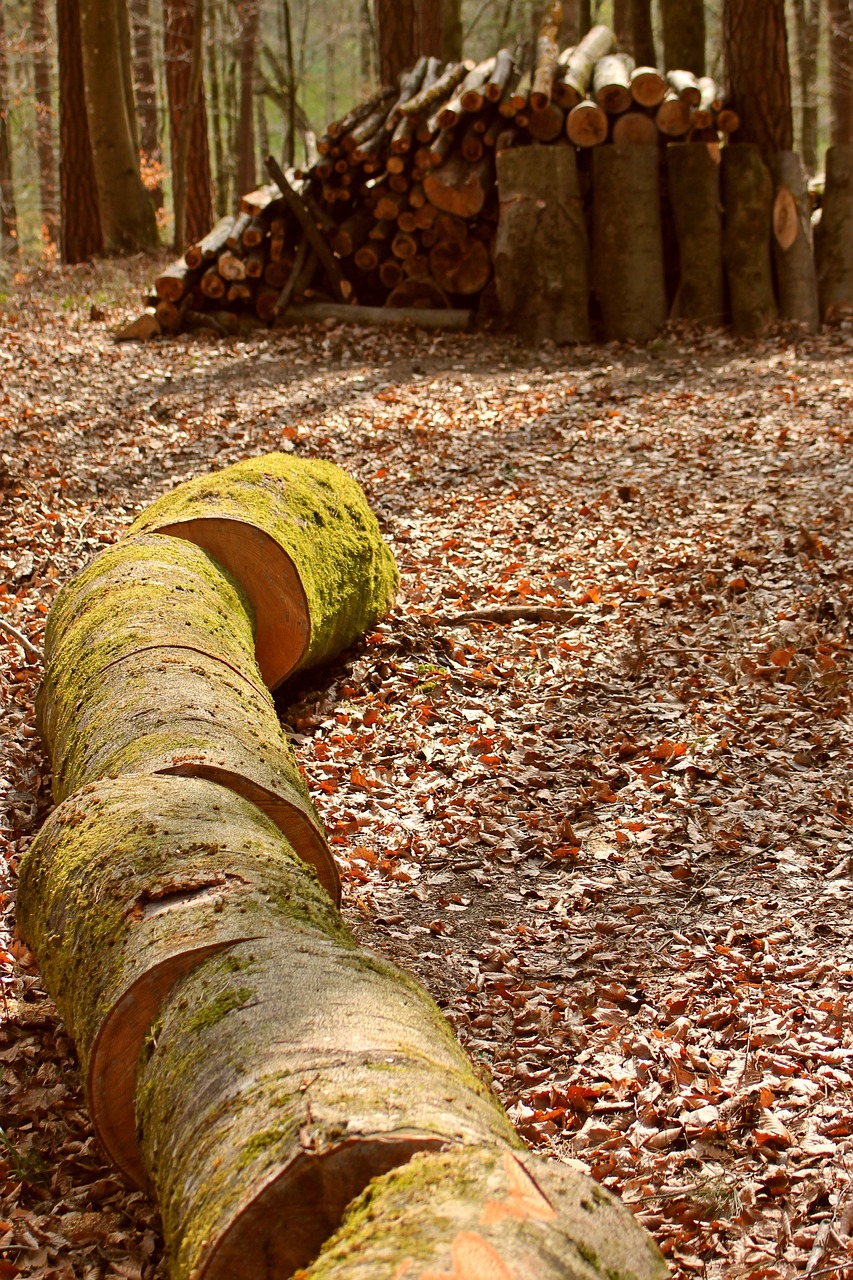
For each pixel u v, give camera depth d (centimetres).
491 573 690
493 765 502
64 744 424
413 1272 164
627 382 1041
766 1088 314
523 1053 339
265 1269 200
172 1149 231
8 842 441
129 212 1916
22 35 2609
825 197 1239
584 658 587
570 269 1179
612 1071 329
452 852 446
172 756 365
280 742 422
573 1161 296
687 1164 295
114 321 1352
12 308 1445
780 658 561
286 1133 206
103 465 856
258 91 2705
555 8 1313
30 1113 312
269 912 286
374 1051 229
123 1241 270
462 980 374
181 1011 256
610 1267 178
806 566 647
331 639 568
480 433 923
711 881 420
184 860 305
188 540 539
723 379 1027
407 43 1567
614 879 426
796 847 435
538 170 1161
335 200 1263
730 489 773
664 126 1176
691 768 489
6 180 2784
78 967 292
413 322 1234
